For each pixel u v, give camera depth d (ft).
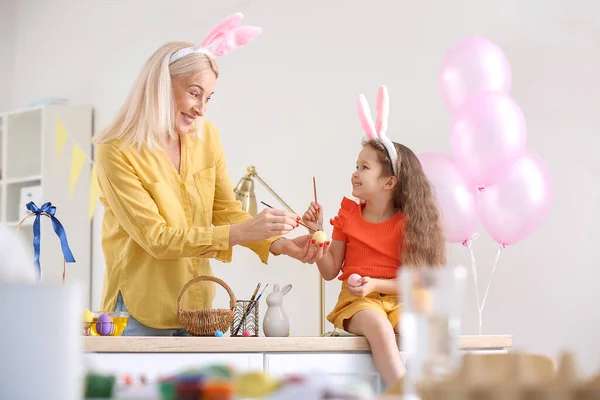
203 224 7.50
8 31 17.92
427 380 2.23
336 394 2.32
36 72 17.19
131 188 7.02
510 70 8.64
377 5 10.73
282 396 2.22
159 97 7.08
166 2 13.93
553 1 9.11
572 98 8.95
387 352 6.65
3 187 16.10
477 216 8.54
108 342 6.14
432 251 7.50
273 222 6.94
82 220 15.11
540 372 3.16
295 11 11.76
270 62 12.07
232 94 12.66
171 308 7.14
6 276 4.47
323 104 11.28
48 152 14.98
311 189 11.32
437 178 8.09
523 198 8.07
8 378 2.08
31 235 15.38
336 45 11.18
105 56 15.26
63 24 16.47
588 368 8.58
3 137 16.19
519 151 8.02
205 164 7.64
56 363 2.09
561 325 8.84
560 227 8.95
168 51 7.26
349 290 7.08
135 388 2.32
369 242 7.53
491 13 9.60
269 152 11.96
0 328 2.10
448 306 2.43
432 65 10.08
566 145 8.96
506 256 9.28
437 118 9.98
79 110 15.30
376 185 7.64
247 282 12.03
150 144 7.11
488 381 2.18
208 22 13.12
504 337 7.30
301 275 11.27
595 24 8.80
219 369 2.46
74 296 2.13
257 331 7.84
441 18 10.04
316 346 6.64
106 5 15.31
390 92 10.49
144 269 7.16
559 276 8.91
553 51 9.10
